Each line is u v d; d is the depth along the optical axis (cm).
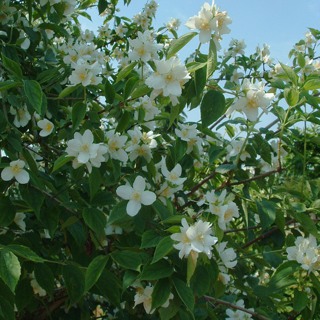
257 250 83
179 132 69
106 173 66
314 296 65
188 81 56
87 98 71
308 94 64
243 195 76
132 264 50
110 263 61
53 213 61
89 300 87
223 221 56
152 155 72
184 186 81
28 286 59
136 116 70
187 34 55
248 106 59
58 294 76
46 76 74
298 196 75
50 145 79
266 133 75
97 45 132
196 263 49
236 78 110
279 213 69
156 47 63
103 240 64
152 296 47
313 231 67
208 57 54
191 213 59
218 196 61
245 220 76
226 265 58
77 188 67
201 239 47
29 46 86
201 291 49
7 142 63
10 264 42
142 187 55
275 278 63
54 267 62
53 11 91
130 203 55
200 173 87
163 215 55
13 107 72
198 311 63
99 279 54
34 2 86
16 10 85
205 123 55
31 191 58
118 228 64
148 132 68
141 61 63
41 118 76
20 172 56
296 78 66
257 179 75
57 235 74
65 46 93
